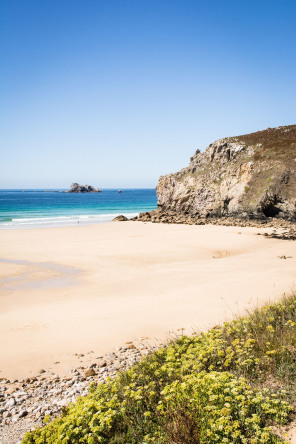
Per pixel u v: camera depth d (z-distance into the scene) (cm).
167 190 6531
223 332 755
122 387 552
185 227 4272
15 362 825
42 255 2536
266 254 2416
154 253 2564
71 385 696
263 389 447
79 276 1914
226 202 5241
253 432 374
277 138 5762
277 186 4697
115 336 980
